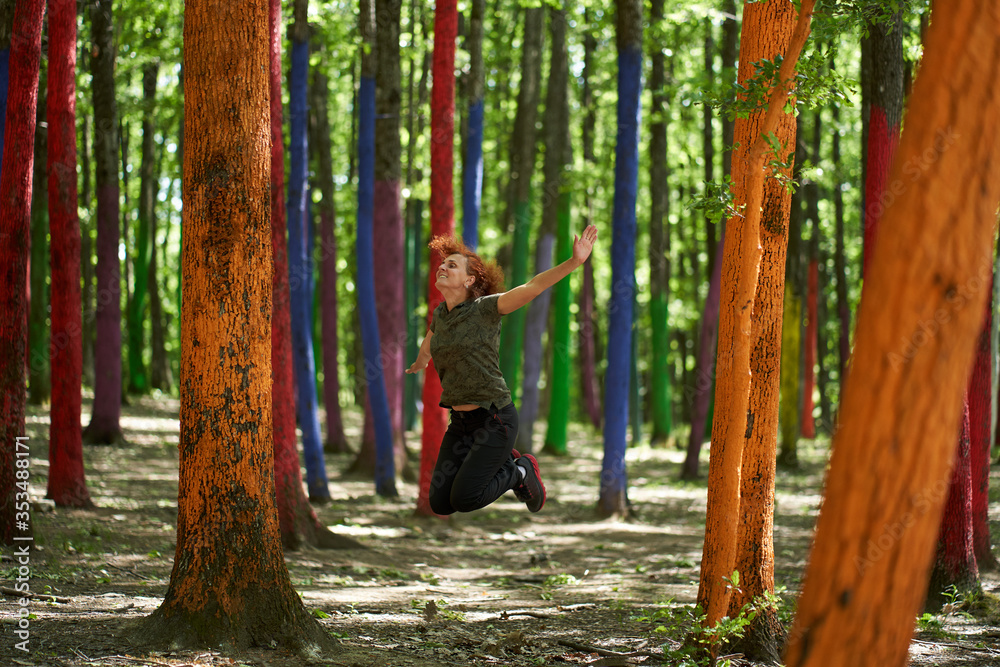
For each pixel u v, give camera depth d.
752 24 5.47
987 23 2.26
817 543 2.39
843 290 22.80
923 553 2.30
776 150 4.65
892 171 2.36
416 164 22.48
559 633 6.25
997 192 2.29
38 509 9.61
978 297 2.26
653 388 25.42
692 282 28.70
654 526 13.11
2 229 7.71
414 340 24.00
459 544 11.24
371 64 13.98
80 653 4.60
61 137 9.94
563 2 18.20
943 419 2.26
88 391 23.95
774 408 5.58
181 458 5.00
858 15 5.04
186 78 4.89
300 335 13.41
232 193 4.83
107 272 16.92
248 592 4.92
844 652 2.30
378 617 6.46
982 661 5.64
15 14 7.87
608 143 25.94
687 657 5.15
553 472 19.27
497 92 24.52
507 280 25.64
